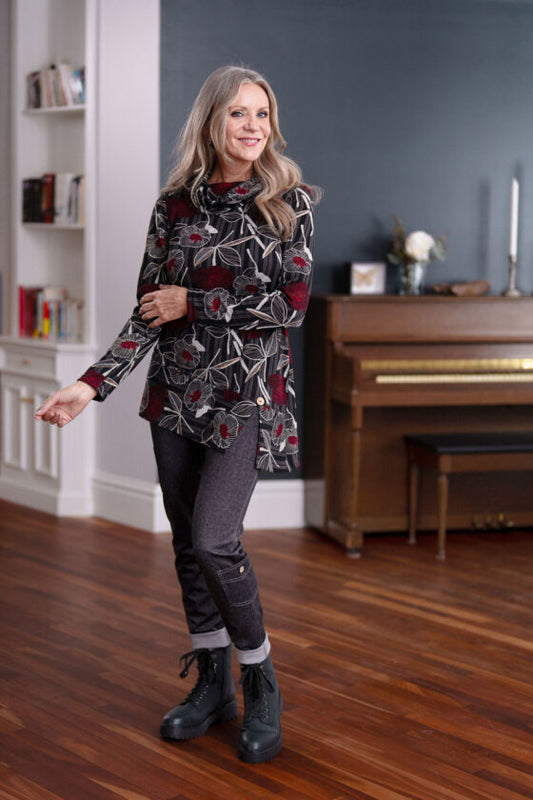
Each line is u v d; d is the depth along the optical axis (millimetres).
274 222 2350
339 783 2326
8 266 5621
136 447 4930
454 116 5055
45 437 5262
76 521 5051
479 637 3391
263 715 2445
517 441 4586
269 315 2312
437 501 4902
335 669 3066
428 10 4969
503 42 5074
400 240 4898
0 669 3021
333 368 4641
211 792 2275
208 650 2578
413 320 4695
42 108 5250
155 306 2328
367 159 4977
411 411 4820
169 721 2527
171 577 4059
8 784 2297
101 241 4980
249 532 4930
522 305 4805
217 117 2318
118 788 2287
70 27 5234
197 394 2369
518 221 5184
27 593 3805
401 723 2672
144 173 4781
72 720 2658
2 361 5477
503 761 2455
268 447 2369
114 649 3209
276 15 4797
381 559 4438
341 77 4902
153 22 4680
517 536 4934
